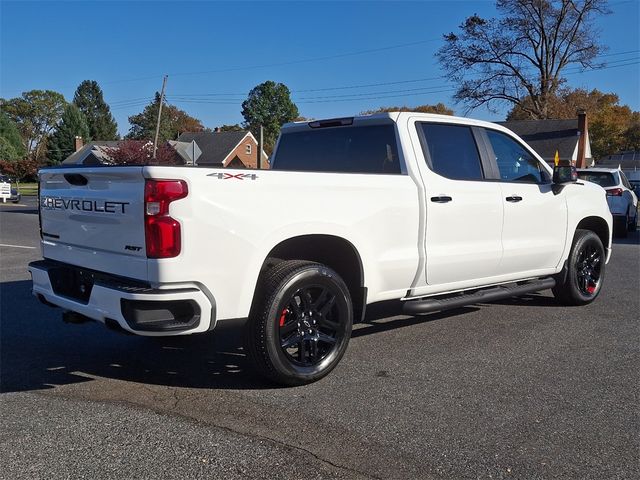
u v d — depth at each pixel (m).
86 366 4.83
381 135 5.35
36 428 3.65
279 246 4.44
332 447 3.41
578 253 6.76
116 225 3.94
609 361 5.00
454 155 5.48
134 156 29.72
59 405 4.01
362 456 3.30
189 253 3.73
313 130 5.97
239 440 3.49
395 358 5.04
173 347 5.36
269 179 4.08
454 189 5.28
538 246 6.17
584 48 47.25
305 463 3.22
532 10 46.75
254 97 90.38
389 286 4.91
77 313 4.41
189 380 4.50
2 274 9.23
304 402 4.06
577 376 4.62
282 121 90.94
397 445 3.43
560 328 6.05
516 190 5.88
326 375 4.55
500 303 7.22
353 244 4.57
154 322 3.70
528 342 5.54
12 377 4.56
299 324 4.33
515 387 4.37
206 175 3.79
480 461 3.26
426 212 5.04
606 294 7.82
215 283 3.85
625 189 16.38
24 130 114.75
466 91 50.38
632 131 76.38
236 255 3.92
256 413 3.87
